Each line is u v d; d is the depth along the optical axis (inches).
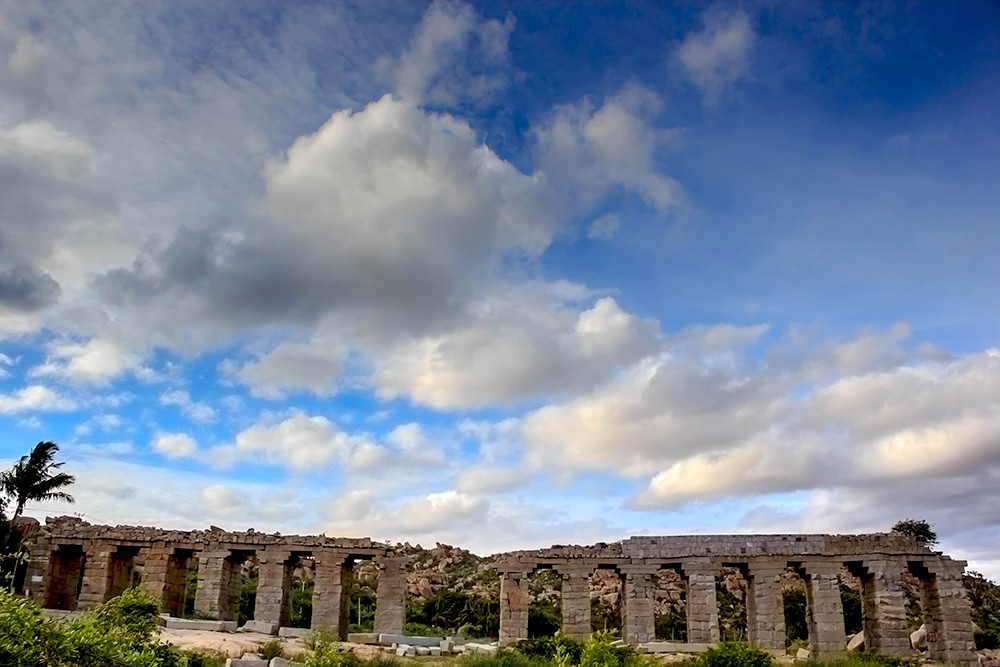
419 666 1596.9
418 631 2785.4
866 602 1996.8
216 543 2081.7
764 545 2003.0
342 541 2076.8
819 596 1932.8
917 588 3267.7
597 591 3371.1
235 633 1828.2
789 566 2021.4
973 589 3147.1
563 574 2034.9
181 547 2075.5
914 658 1823.3
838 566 1953.7
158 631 1159.6
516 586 2034.9
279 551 2070.6
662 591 3336.6
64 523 2331.4
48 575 2057.1
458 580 3816.4
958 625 1876.2
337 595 2015.3
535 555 2060.8
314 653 1187.9
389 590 2052.2
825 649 1889.8
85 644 586.9
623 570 2018.9
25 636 540.7
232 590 2133.4
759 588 1959.9
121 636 706.8
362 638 1971.0
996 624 2637.8
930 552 1947.6
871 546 1963.6
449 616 3186.5
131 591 1150.3
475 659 1643.7
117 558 2108.8
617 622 2888.8
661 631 2957.7
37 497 2443.4
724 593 3230.8
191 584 3043.8
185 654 1306.6
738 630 2787.9
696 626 1939.0
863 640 2150.6
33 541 2096.5
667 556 2012.8
